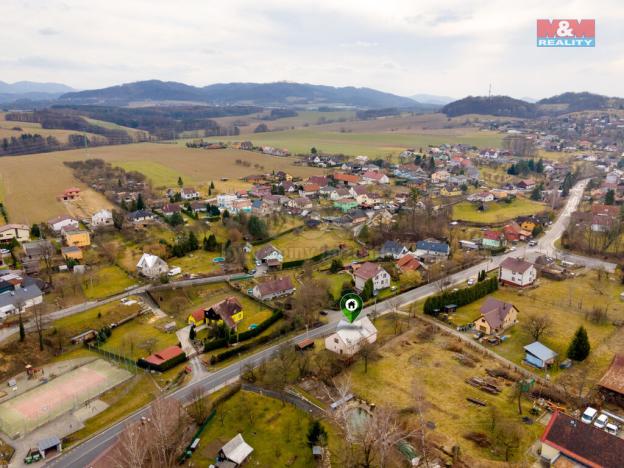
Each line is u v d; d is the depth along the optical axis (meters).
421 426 70.00
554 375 85.81
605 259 150.38
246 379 87.88
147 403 82.56
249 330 106.19
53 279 128.62
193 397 79.69
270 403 81.00
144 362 94.12
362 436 68.00
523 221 184.50
